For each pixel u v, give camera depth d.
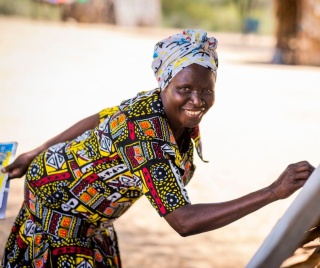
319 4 15.71
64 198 2.51
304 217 1.63
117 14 22.48
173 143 2.28
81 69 12.19
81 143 2.47
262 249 1.73
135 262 4.34
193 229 2.12
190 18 32.91
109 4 22.45
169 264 4.34
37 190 2.56
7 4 22.77
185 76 2.22
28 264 2.62
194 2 33.84
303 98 10.79
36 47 14.08
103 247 2.69
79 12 21.95
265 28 29.78
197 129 2.54
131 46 15.88
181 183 2.20
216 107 9.71
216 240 4.81
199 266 4.35
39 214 2.58
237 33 28.97
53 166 2.51
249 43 21.94
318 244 1.90
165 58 2.27
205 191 5.89
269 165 6.85
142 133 2.25
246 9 31.52
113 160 2.36
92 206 2.50
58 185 2.50
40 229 2.60
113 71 12.30
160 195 2.18
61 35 16.30
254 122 8.85
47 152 2.57
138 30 21.36
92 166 2.42
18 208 5.10
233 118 9.03
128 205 2.58
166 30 22.22
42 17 22.92
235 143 7.65
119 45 15.81
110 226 2.82
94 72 12.02
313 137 8.18
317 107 10.07
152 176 2.20
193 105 2.23
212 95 2.28
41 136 7.48
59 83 10.72
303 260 1.84
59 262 2.54
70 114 8.69
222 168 6.60
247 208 2.04
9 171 2.82
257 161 6.96
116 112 2.48
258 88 11.58
